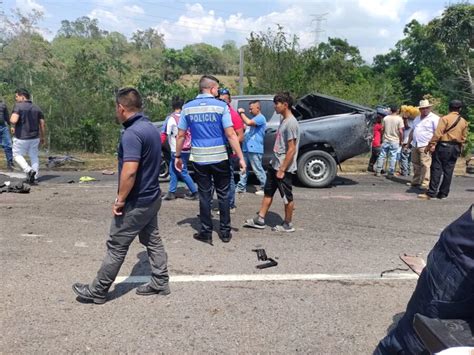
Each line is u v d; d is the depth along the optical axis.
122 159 3.83
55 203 7.63
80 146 16.55
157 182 4.00
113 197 8.18
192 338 3.50
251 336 3.56
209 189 5.70
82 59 18.88
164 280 4.23
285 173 6.07
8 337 3.44
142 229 4.05
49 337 3.46
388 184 10.40
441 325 2.22
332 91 18.50
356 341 3.53
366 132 9.76
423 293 2.44
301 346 3.44
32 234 5.92
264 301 4.16
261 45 18.58
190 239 5.88
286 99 5.88
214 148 5.54
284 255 5.38
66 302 4.04
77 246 5.50
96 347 3.35
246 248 5.60
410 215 7.36
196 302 4.11
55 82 17.27
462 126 8.41
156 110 18.27
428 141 9.55
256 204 7.88
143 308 3.97
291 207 6.22
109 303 4.05
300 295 4.30
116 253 3.96
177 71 27.28
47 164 12.66
